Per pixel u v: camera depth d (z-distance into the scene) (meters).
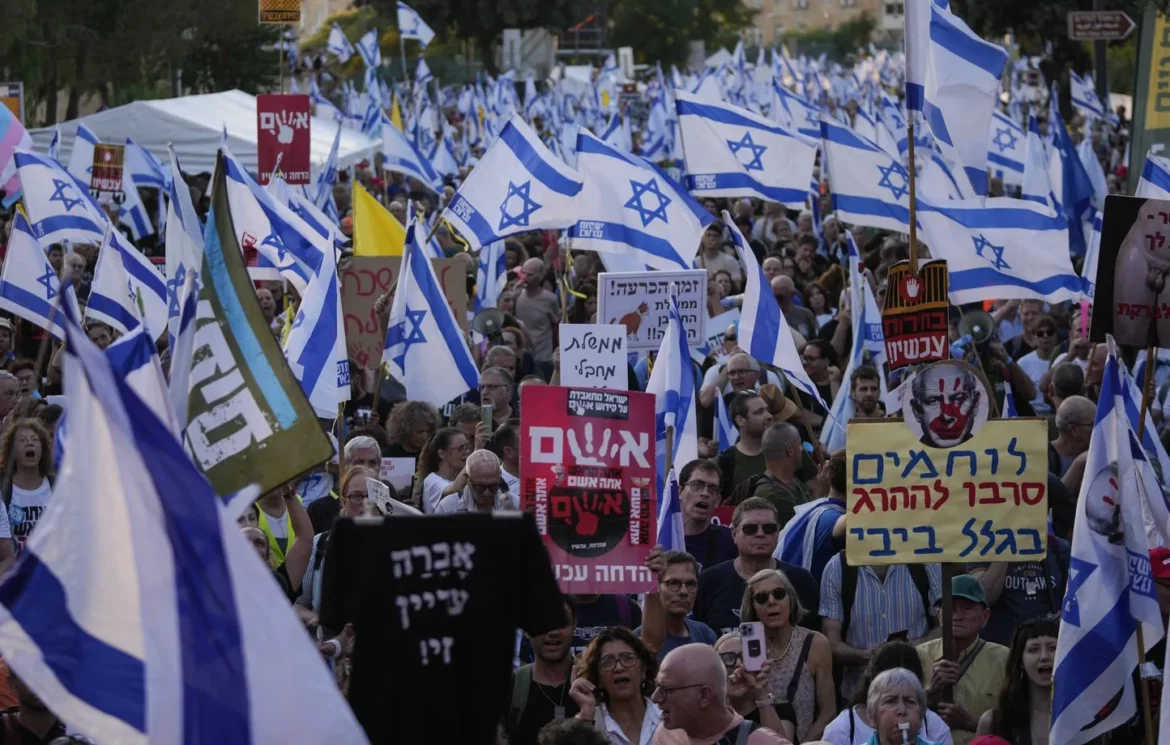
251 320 6.74
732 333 15.20
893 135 32.00
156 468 4.52
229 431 6.70
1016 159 27.77
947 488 8.45
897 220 19.59
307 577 8.84
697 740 6.67
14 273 14.22
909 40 10.44
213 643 4.43
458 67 93.06
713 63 74.25
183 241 12.30
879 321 15.27
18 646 4.73
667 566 8.55
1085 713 7.43
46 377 15.99
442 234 22.91
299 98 21.38
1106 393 7.49
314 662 4.45
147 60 54.94
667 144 38.94
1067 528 10.62
